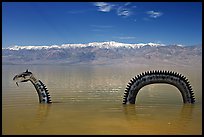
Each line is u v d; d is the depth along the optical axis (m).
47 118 19.55
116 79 51.78
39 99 24.95
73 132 16.36
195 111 22.17
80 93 31.36
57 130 16.73
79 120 19.08
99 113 21.27
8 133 16.06
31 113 21.00
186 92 25.36
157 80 25.09
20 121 18.72
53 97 28.33
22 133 16.09
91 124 18.11
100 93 31.50
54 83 41.88
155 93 31.30
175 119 19.45
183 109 22.86
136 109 22.78
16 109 22.23
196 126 17.88
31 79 25.25
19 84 37.97
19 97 27.48
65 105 24.23
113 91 33.41
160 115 20.83
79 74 68.00
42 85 25.20
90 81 46.31
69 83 42.25
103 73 75.44
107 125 17.98
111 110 22.41
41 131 16.48
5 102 24.83
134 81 25.12
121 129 17.09
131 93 24.95
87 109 22.58
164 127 17.56
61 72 79.00
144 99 27.31
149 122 18.78
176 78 25.31
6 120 18.89
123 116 20.41
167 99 27.45
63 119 19.41
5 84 37.97
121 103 25.33
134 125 17.86
